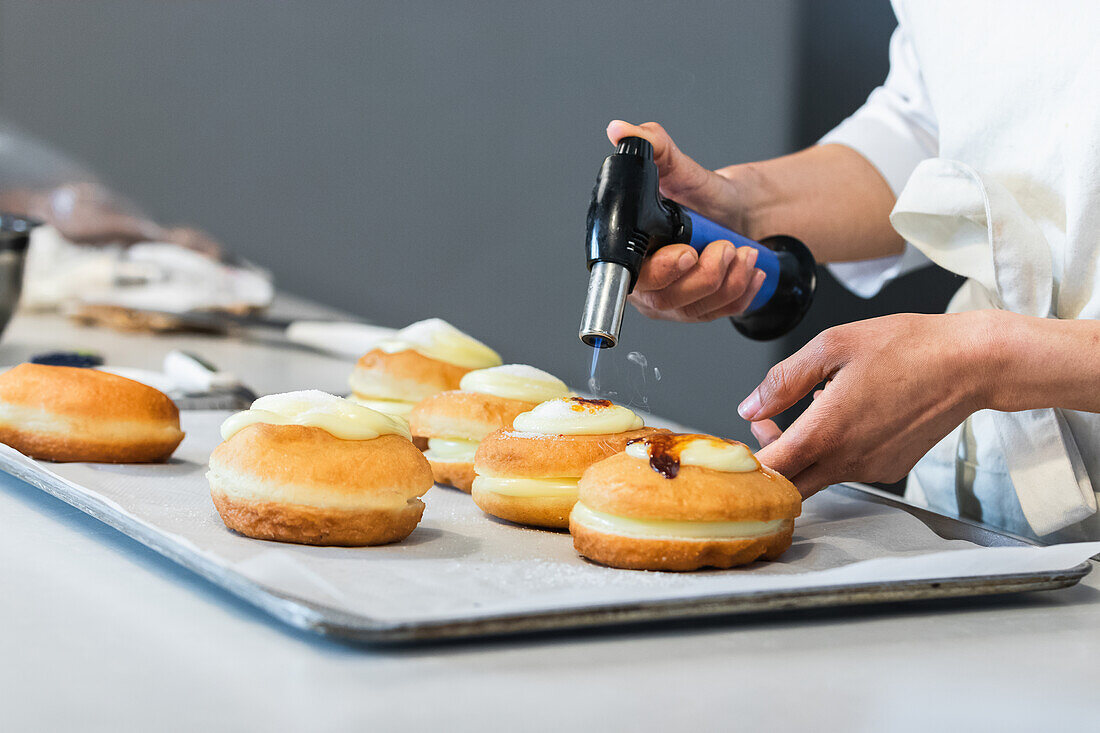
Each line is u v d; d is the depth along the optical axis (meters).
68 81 3.68
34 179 3.63
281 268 3.82
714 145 3.11
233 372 1.86
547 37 3.41
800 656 0.60
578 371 3.46
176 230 3.00
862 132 1.43
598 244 0.91
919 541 0.90
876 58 2.70
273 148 3.79
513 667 0.56
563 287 3.48
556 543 0.89
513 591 0.68
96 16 3.65
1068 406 0.89
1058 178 1.02
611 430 0.96
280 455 0.81
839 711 0.52
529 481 0.94
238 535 0.82
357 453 0.83
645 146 0.96
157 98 3.75
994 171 1.07
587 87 3.36
